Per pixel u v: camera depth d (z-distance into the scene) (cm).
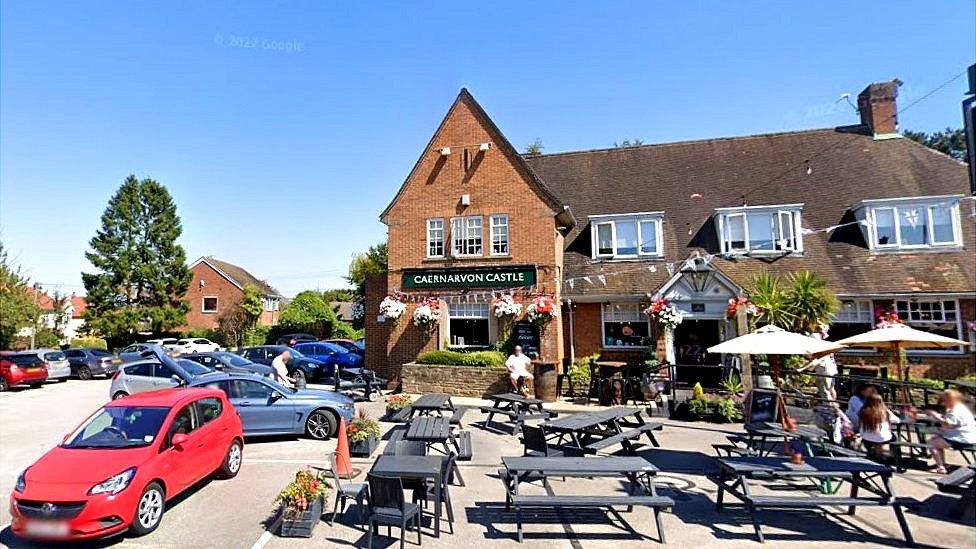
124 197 4322
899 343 1188
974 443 912
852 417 1070
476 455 1093
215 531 712
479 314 2002
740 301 1543
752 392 1013
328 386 2097
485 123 2078
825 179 2169
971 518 727
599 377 1689
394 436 969
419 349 2005
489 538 681
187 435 813
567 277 2097
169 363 1667
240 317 4403
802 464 741
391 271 2086
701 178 2330
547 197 1970
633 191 2355
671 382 1530
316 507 720
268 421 1201
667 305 1773
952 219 1858
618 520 741
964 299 1755
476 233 2033
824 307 1593
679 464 1009
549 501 676
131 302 4347
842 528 709
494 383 1769
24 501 646
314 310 4078
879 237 1916
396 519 627
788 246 1973
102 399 1939
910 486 885
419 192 2103
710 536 684
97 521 642
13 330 3359
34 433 1348
